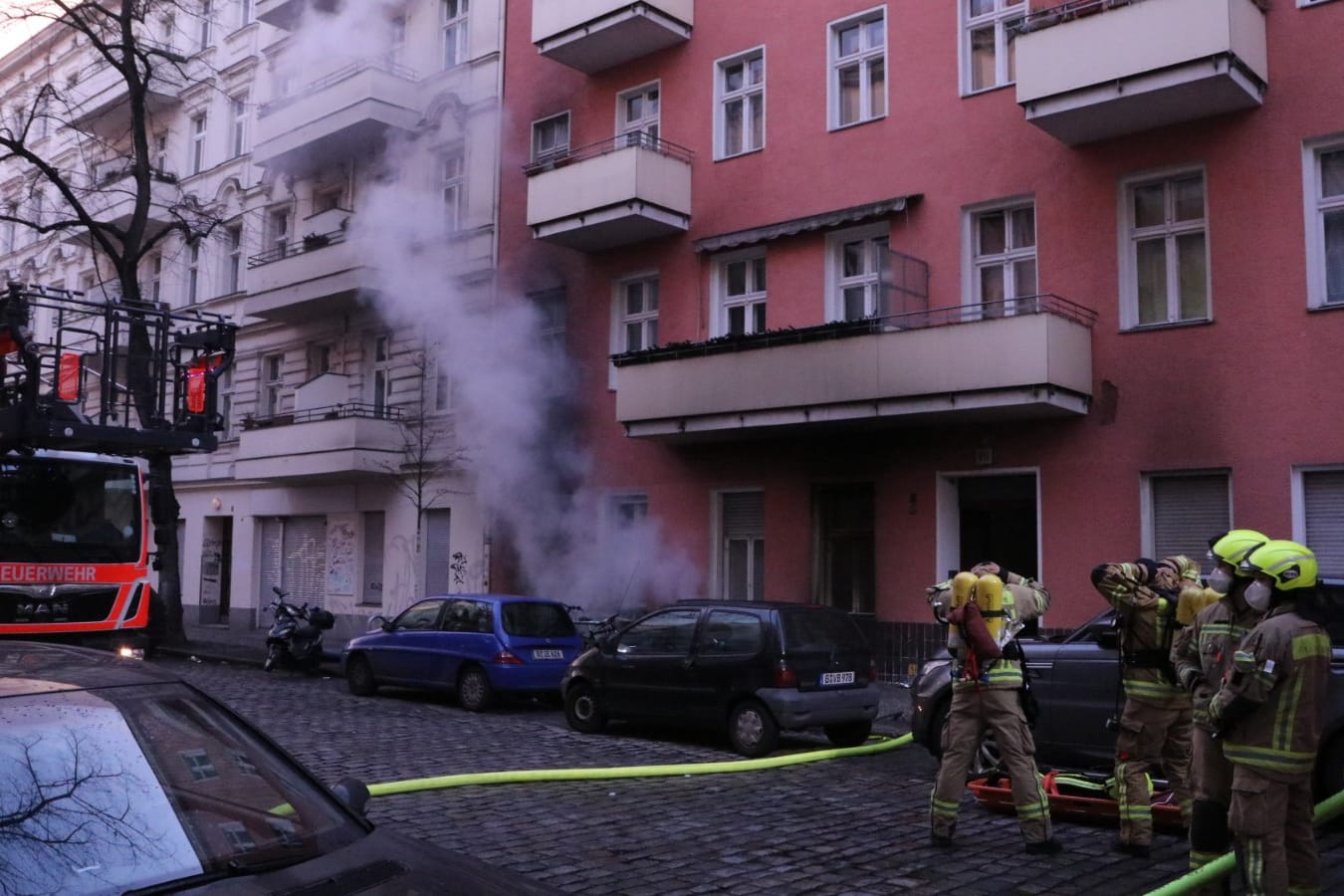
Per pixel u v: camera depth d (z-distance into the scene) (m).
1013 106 15.60
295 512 25.86
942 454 15.90
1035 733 9.15
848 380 15.39
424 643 14.70
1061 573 14.64
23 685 3.57
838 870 6.64
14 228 39.03
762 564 18.12
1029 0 15.56
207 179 29.75
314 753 10.50
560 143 21.59
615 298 20.28
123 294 22.50
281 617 18.72
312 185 26.31
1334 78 13.06
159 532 14.84
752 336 16.53
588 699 12.26
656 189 18.69
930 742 9.69
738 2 18.89
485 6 22.89
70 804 3.14
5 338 12.26
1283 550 5.12
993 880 6.42
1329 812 6.39
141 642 14.37
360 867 3.21
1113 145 14.68
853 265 17.47
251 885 3.02
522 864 6.67
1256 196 13.54
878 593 16.34
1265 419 13.27
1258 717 5.13
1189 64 13.02
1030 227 15.65
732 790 9.02
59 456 13.69
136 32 28.06
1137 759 7.04
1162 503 14.14
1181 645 5.88
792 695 10.65
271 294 24.70
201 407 13.48
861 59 17.42
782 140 18.11
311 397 24.44
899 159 16.70
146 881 3.01
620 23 18.92
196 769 3.49
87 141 33.75
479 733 12.14
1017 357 13.95
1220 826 5.55
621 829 7.58
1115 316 14.49
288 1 25.62
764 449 17.91
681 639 11.55
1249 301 13.50
